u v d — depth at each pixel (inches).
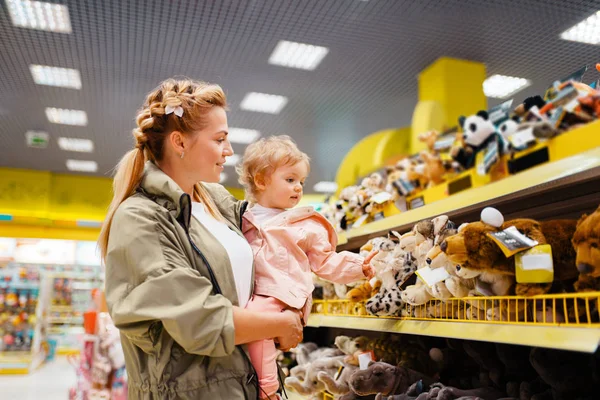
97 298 181.8
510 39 208.4
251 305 53.3
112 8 191.6
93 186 498.3
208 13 195.2
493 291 53.7
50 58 235.9
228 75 253.3
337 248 122.6
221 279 49.7
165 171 54.9
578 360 54.5
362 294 82.9
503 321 51.4
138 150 54.1
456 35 208.5
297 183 73.6
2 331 354.3
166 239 46.9
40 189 475.8
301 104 293.4
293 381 92.3
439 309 65.2
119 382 148.0
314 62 239.5
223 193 64.1
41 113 312.7
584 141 71.0
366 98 283.7
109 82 264.2
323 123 327.0
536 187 59.2
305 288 58.4
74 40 218.4
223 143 55.2
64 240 475.8
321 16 197.3
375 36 212.1
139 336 44.8
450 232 59.9
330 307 103.4
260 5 189.8
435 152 125.7
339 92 275.1
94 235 485.7
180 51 227.8
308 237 64.5
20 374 337.4
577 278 50.6
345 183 248.4
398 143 239.5
